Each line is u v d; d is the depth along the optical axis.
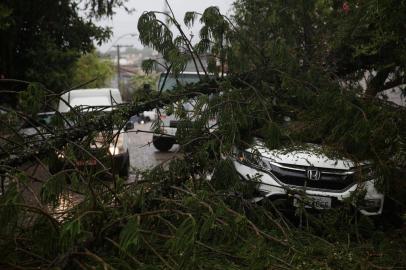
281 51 5.72
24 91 4.93
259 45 6.37
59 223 3.95
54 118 5.63
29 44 14.76
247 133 5.93
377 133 5.39
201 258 4.36
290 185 5.85
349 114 5.54
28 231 4.22
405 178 5.86
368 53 6.02
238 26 6.50
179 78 6.37
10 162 5.34
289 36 6.42
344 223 5.42
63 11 14.82
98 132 5.70
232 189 5.18
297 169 5.88
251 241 4.12
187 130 5.44
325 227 5.24
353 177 5.88
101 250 4.17
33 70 14.34
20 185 3.89
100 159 5.30
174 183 5.00
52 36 15.42
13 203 3.60
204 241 4.58
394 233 5.72
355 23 6.12
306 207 5.75
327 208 5.52
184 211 4.45
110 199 4.52
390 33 5.68
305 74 6.02
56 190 4.06
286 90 6.14
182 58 5.47
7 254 3.98
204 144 5.22
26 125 5.80
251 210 5.09
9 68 14.16
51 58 14.61
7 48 13.91
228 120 5.31
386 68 6.57
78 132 5.62
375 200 5.86
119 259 3.82
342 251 4.70
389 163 5.60
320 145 6.34
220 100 5.43
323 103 5.66
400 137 5.48
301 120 6.18
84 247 3.89
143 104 5.88
